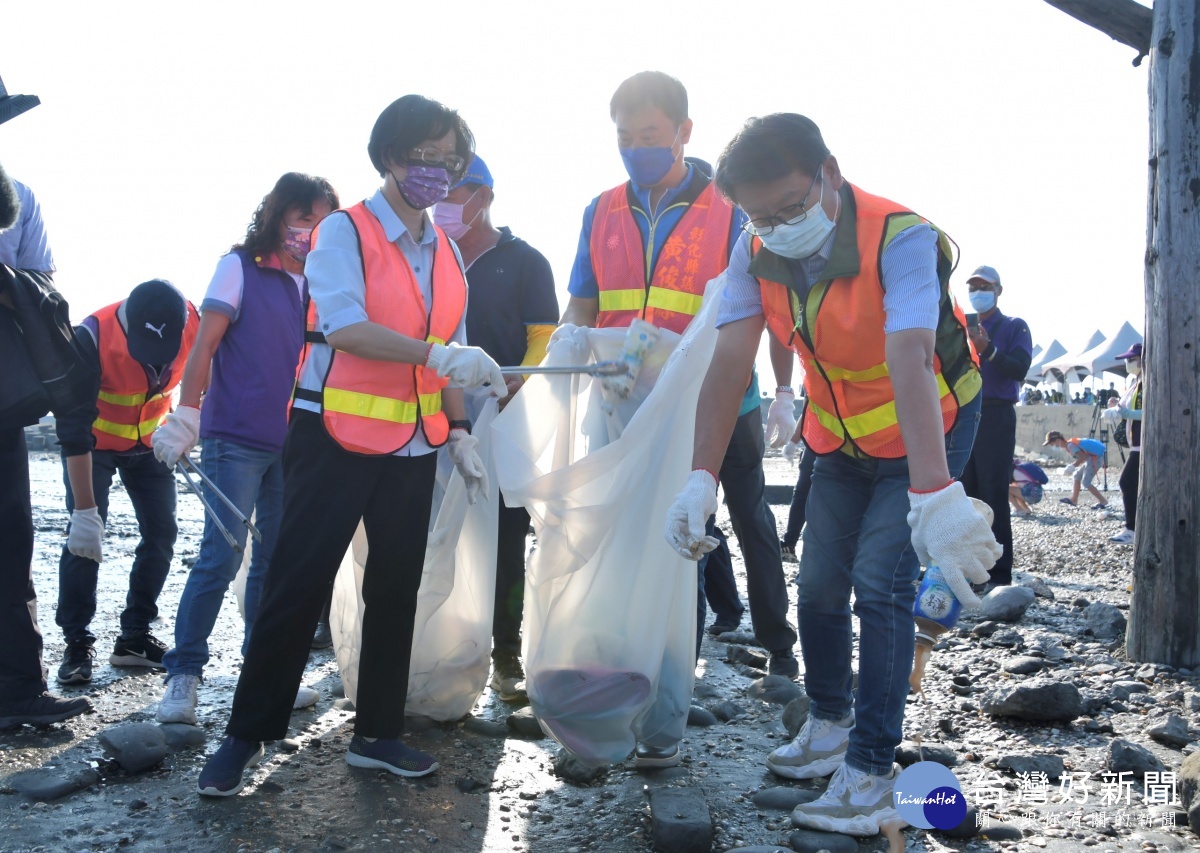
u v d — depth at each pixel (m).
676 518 2.67
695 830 2.59
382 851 2.56
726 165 2.50
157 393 4.20
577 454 3.47
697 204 3.73
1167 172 4.48
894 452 2.74
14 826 2.65
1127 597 6.24
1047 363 38.28
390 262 2.96
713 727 3.62
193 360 3.59
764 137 2.44
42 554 7.10
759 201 2.49
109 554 7.12
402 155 2.91
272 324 3.82
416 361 2.83
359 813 2.79
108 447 4.17
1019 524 11.21
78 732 3.40
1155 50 4.54
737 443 4.10
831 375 2.76
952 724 3.52
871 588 2.72
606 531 3.02
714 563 5.00
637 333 3.34
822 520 3.00
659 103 3.57
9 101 3.01
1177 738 3.36
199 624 3.57
